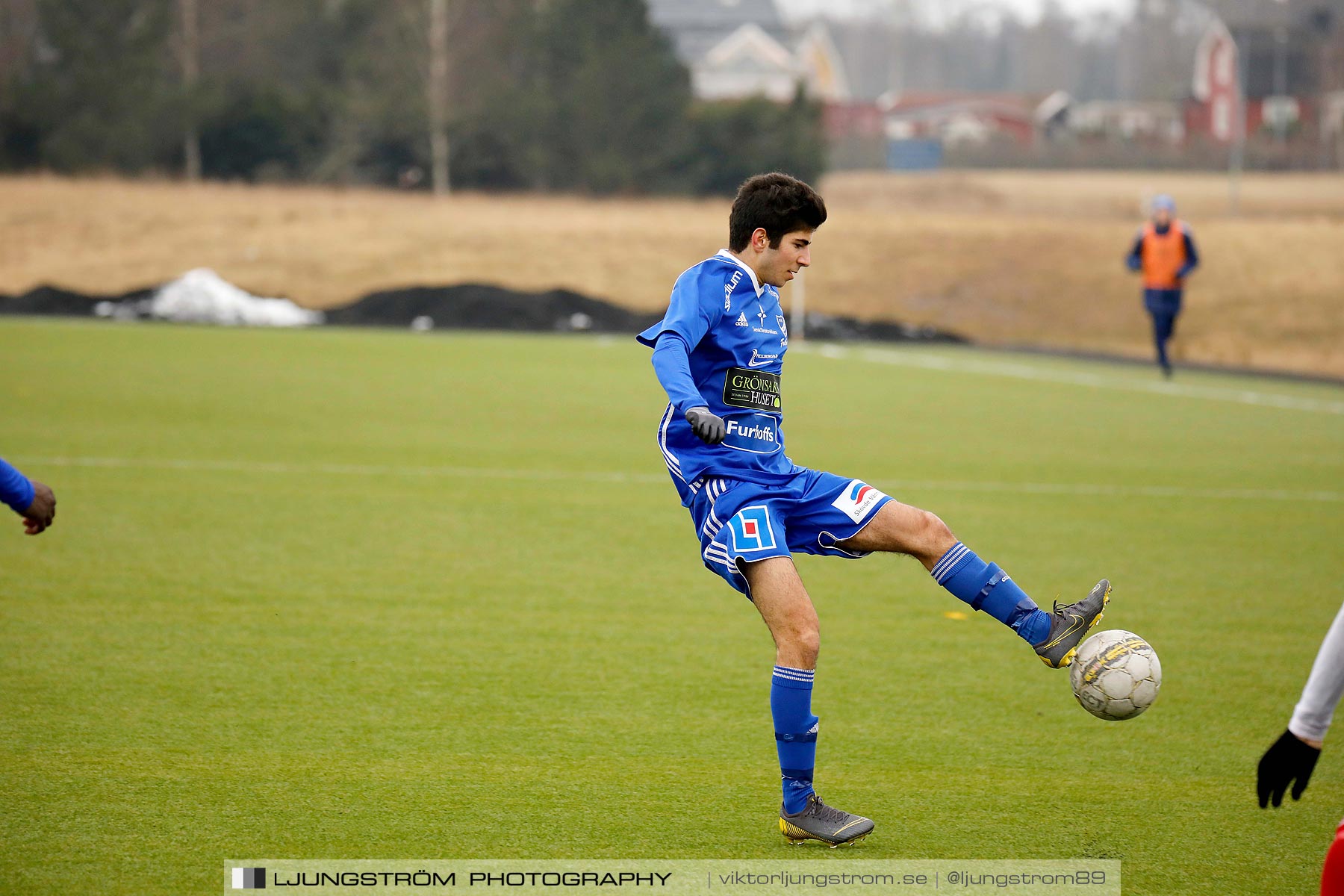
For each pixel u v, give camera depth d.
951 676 22.02
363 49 172.50
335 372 65.62
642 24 171.25
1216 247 124.94
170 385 58.19
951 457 45.31
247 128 161.25
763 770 17.59
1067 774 17.75
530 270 118.06
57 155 152.00
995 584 15.47
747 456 15.93
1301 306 108.88
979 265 120.06
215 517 33.16
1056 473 42.69
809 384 67.50
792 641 15.05
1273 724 19.97
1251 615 26.36
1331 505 38.19
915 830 15.82
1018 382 70.88
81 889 13.69
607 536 32.28
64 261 114.94
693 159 166.38
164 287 101.00
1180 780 17.59
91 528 31.52
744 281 15.95
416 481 38.69
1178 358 92.38
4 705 19.47
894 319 108.88
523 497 36.75
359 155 169.12
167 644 22.81
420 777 17.06
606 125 165.00
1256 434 52.47
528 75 173.62
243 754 17.72
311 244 121.50
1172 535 33.72
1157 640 24.55
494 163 170.25
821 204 16.12
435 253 120.62
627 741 18.58
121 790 16.39
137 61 158.12
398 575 28.08
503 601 26.25
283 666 21.75
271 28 175.75
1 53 163.25
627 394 59.97
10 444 42.56
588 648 23.22
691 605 26.30
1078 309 110.19
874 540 15.71
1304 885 14.47
